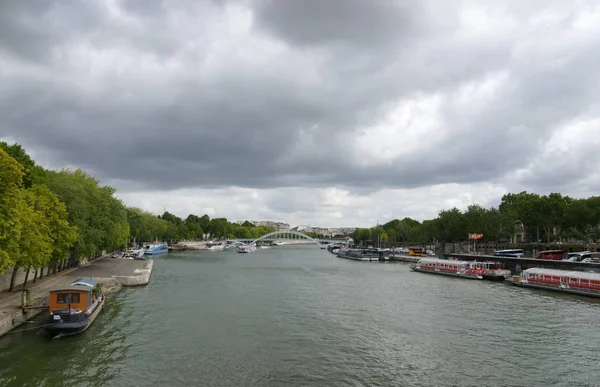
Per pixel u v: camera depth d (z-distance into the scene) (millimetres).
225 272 123625
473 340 47562
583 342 46750
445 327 53438
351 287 92250
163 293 78438
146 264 123875
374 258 192125
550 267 109250
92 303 52375
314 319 57844
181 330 50562
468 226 171625
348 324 55000
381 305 69000
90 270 101125
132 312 59844
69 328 45312
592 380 36062
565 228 156625
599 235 142125
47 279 80062
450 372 37750
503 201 195625
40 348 41625
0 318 46125
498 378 36438
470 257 147500
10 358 38562
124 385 33625
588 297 77812
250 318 57906
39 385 32906
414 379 36094
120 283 85562
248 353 42344
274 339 47438
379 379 36031
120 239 126438
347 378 36156
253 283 97562
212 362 39500
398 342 46719
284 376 36375
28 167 76812
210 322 55031
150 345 44156
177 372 36750
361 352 43188
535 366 39281
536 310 64688
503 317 59469
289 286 93062
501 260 128750
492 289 89375
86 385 33281
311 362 40031
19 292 63031
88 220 93250
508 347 44969
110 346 43156
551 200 158000
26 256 55062
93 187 99938
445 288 91000
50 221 66938
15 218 45281
